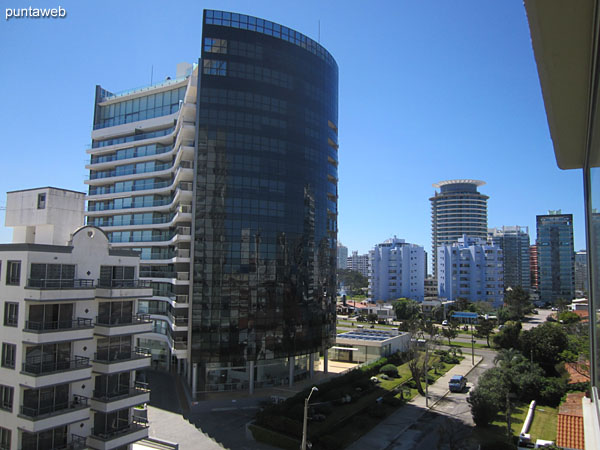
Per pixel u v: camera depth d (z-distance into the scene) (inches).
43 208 1391.5
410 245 7677.2
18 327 1162.0
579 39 199.0
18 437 1111.6
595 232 255.6
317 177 2581.2
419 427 1822.1
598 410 282.2
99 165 3127.5
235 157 2303.2
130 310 1397.6
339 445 1566.2
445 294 7012.8
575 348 2625.5
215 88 2314.2
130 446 1320.1
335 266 2741.1
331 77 2775.6
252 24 2418.8
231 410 2000.5
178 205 2650.1
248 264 2260.1
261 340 2245.3
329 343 2608.3
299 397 1940.2
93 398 1253.1
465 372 2861.7
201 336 2150.6
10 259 1211.2
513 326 3196.4
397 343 3169.3
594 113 223.6
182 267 2498.8
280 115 2439.7
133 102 3238.2
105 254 1370.6
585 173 348.5
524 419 1875.0
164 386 2401.6
